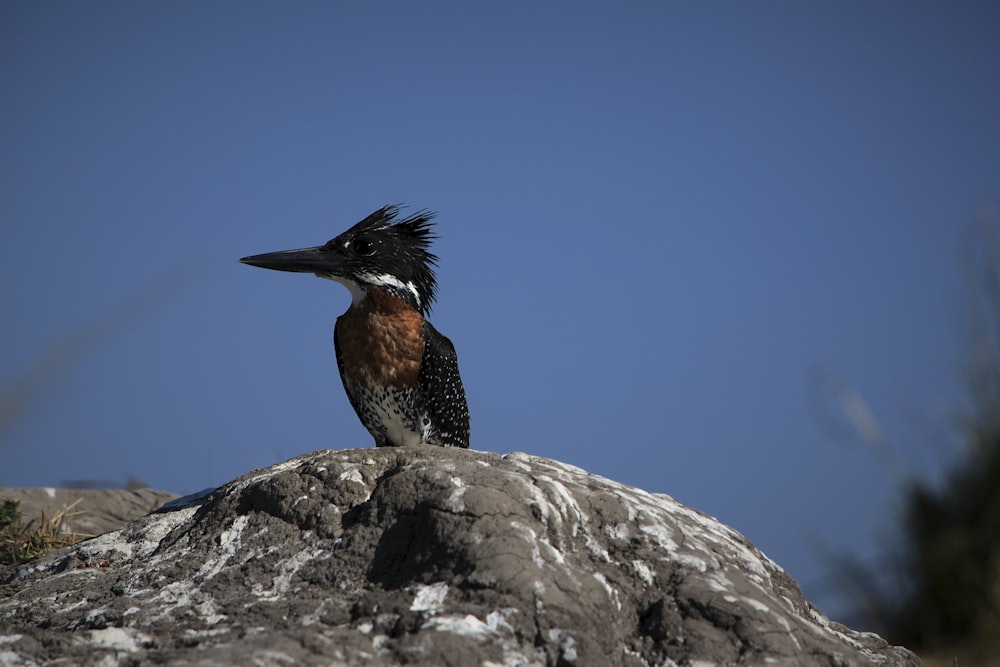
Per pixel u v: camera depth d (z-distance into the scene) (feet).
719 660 27.20
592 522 32.09
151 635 27.43
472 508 30.30
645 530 32.01
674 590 29.76
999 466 47.26
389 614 27.48
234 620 28.53
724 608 28.53
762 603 29.12
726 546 33.24
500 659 25.71
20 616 31.35
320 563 31.30
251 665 23.35
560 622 27.17
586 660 26.30
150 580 32.32
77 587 33.32
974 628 46.37
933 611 47.80
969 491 48.32
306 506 33.68
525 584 27.81
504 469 34.22
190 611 29.45
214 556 32.96
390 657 25.14
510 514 30.50
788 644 27.58
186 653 24.94
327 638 25.50
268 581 31.09
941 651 45.83
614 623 28.55
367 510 32.48
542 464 36.65
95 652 25.35
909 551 48.91
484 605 27.32
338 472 34.60
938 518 48.83
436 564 29.43
